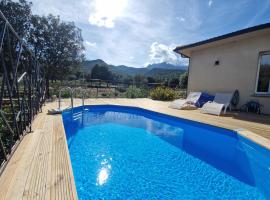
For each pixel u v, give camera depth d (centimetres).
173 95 1136
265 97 635
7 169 210
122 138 481
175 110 720
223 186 268
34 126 403
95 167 321
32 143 296
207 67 842
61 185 182
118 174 298
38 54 1054
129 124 628
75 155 370
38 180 190
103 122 648
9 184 182
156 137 495
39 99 581
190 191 255
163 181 280
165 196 244
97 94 1220
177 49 905
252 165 340
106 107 862
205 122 499
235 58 725
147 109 748
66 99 1020
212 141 473
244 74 697
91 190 254
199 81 887
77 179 281
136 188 261
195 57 905
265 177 299
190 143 457
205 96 798
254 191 256
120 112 841
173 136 509
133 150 403
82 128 568
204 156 380
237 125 466
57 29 1080
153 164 338
